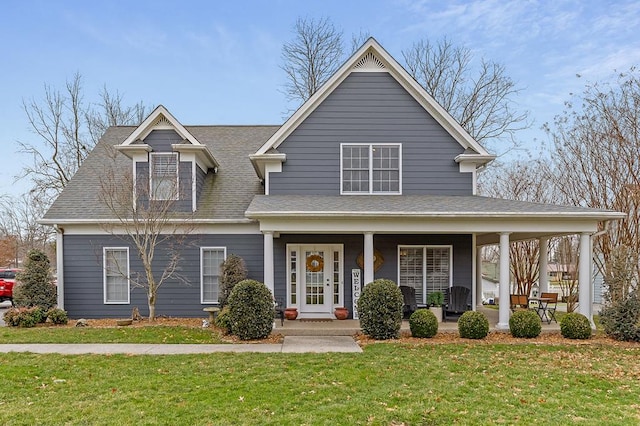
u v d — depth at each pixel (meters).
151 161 13.45
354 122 13.46
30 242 35.88
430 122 13.49
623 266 10.60
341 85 13.52
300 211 10.85
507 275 11.22
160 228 12.83
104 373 7.14
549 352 8.77
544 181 22.14
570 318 10.27
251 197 14.24
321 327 11.51
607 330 10.27
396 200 12.45
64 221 12.93
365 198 12.81
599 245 16.52
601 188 16.62
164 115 13.52
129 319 12.91
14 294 12.68
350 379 6.78
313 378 6.82
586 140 17.08
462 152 13.45
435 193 13.41
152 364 7.71
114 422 5.10
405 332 10.93
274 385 6.46
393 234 13.36
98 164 15.76
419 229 11.13
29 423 5.09
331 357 8.22
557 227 11.11
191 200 13.55
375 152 13.48
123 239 13.34
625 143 15.76
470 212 10.82
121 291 13.41
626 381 6.81
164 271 13.03
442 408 5.56
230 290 12.38
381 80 13.50
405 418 5.22
